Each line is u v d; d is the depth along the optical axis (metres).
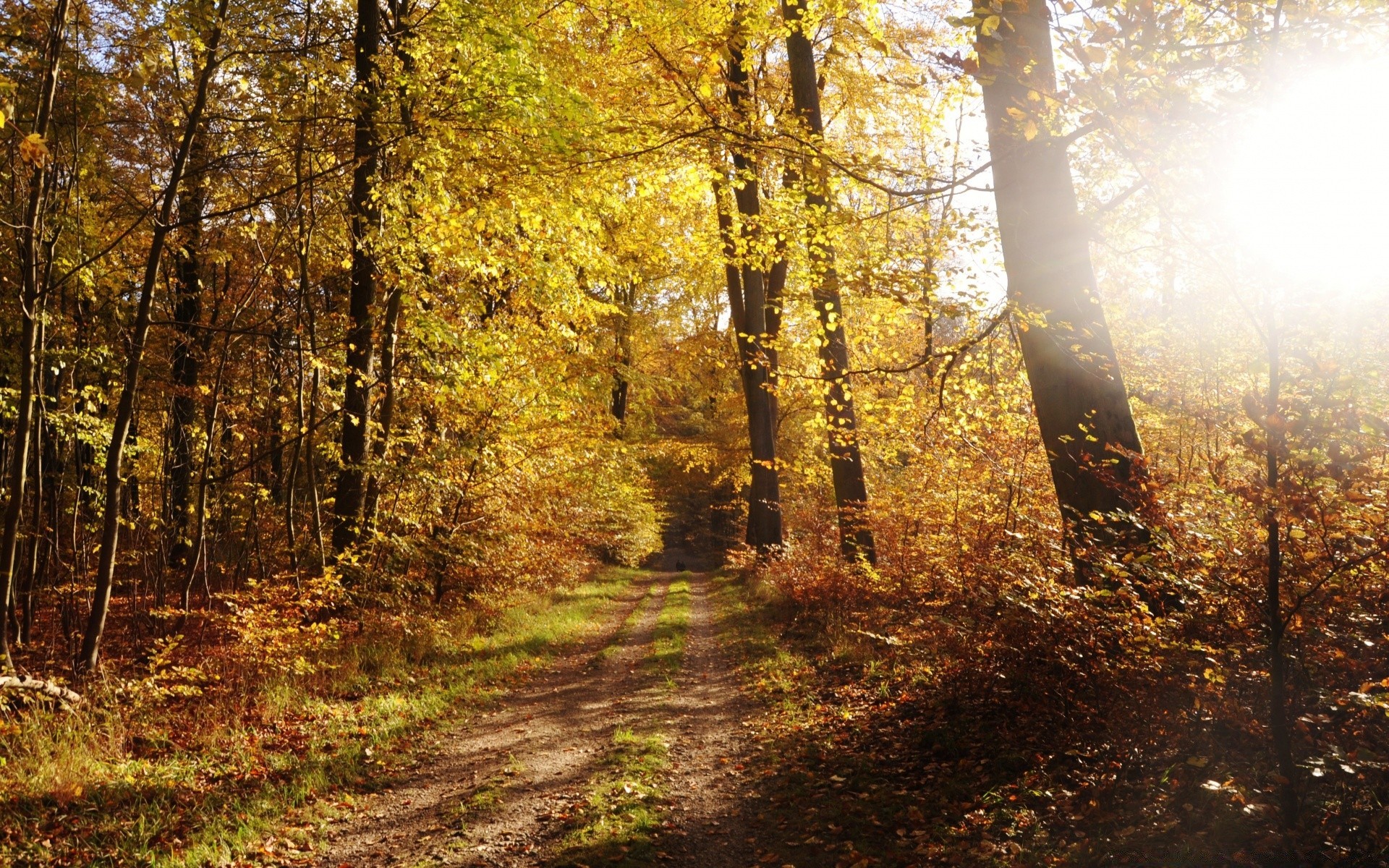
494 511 14.29
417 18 11.67
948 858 4.42
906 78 11.34
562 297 13.05
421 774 6.71
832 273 8.30
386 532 12.51
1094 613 5.03
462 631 12.30
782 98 15.84
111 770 6.04
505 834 5.36
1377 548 3.69
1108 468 6.25
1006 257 6.81
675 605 18.47
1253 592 4.25
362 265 11.57
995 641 5.99
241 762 6.54
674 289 23.52
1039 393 6.75
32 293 7.32
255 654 8.56
